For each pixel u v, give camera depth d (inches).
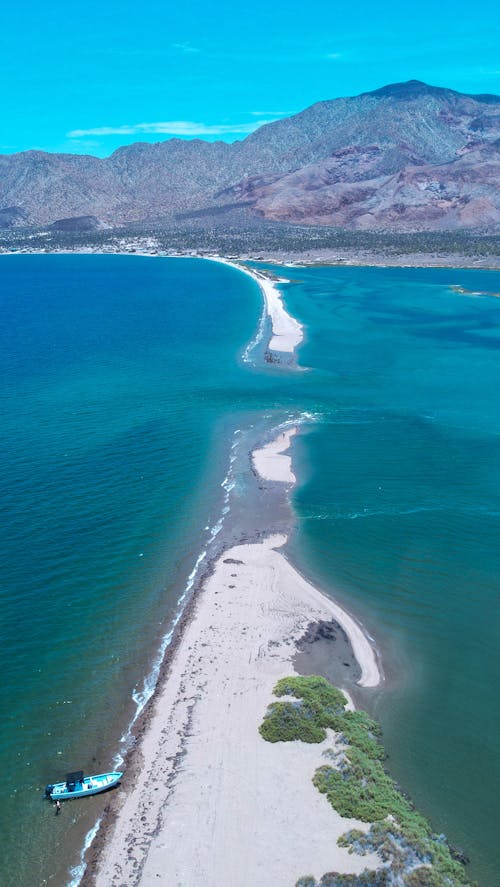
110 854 1323.8
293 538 2508.6
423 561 2352.4
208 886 1247.5
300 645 1919.3
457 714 1691.7
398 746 1589.6
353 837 1321.4
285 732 1581.0
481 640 1966.0
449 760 1553.9
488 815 1419.8
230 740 1573.6
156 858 1306.6
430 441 3503.9
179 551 2415.1
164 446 3417.8
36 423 3705.7
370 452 3351.4
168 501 2805.1
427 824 1378.0
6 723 1647.4
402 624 2031.3
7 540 2443.4
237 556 2375.7
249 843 1325.0
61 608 2071.9
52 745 1589.6
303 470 3132.4
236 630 1971.0
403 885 1224.8
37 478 2982.3
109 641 1935.3
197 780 1469.0
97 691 1752.0
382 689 1771.7
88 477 3014.3
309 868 1269.7
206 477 3051.2
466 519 2650.1
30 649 1889.8
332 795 1416.1
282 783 1456.7
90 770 1520.7
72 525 2576.3
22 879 1294.3
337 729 1603.1
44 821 1409.9
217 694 1717.5
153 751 1551.4
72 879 1291.8
